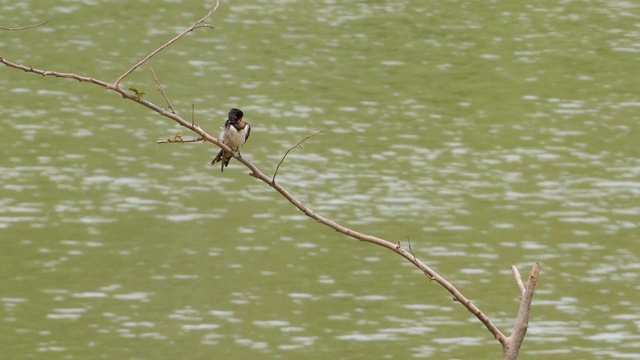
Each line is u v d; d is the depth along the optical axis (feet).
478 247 84.53
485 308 73.15
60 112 120.98
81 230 87.20
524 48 153.07
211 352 66.08
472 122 120.06
